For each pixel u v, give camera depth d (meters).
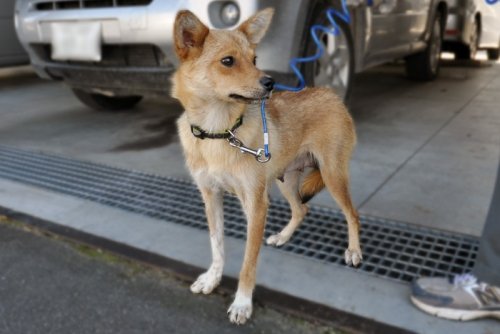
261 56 3.34
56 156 4.05
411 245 2.58
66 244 2.71
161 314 2.13
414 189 3.20
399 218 2.84
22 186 3.46
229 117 2.03
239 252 2.55
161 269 2.44
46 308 2.18
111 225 2.86
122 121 5.08
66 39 3.94
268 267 2.39
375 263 2.43
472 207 2.93
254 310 2.13
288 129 2.36
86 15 3.78
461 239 2.61
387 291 2.17
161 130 4.71
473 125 4.54
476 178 3.34
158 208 3.09
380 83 6.80
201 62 2.00
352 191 3.20
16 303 2.21
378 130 4.48
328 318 2.03
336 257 2.50
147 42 3.54
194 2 3.28
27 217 2.98
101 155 4.05
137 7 3.54
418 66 6.61
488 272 1.93
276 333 1.99
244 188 2.14
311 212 2.99
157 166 3.78
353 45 4.27
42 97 6.34
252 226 2.14
